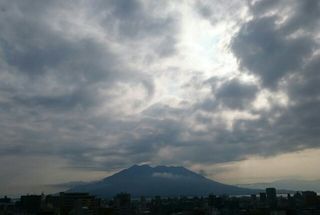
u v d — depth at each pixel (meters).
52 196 174.12
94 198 171.88
